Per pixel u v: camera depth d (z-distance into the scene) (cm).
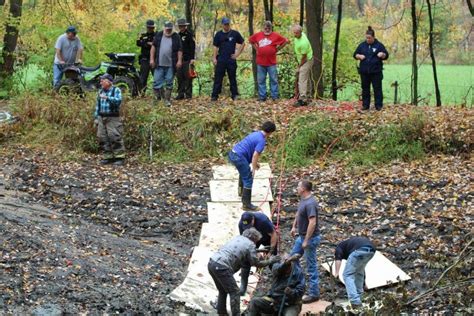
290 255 961
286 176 1515
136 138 1683
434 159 1574
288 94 2236
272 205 1386
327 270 1151
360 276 1051
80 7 2431
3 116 1775
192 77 1959
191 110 1773
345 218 1335
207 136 1681
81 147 1677
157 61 1817
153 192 1451
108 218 1341
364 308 967
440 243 1224
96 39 2408
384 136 1619
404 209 1348
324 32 2498
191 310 991
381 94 1789
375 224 1305
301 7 2291
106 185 1476
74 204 1391
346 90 2853
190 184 1491
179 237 1295
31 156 1623
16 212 1266
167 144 1673
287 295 949
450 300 1034
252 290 1093
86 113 1709
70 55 1912
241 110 1762
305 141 1627
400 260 1191
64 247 1126
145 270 1108
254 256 960
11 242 1098
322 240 1262
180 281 1085
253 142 1315
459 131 1620
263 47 1888
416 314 993
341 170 1535
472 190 1391
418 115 1634
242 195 1335
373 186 1445
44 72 2197
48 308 922
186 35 1938
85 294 976
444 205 1347
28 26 2272
